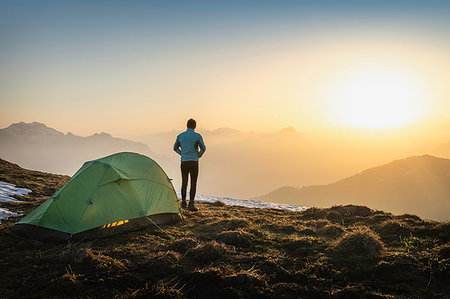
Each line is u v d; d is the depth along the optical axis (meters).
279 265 5.83
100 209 7.72
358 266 5.82
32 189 13.98
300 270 5.63
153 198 8.88
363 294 4.77
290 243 7.18
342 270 5.62
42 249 6.58
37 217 7.36
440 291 4.81
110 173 8.28
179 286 5.00
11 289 4.73
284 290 4.92
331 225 8.83
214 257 6.20
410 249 6.68
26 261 5.78
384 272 5.51
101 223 7.57
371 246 6.52
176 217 9.42
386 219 9.85
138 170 9.01
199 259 6.14
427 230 7.91
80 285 4.84
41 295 4.59
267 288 4.92
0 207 10.05
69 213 7.40
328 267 5.75
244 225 8.84
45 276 5.15
